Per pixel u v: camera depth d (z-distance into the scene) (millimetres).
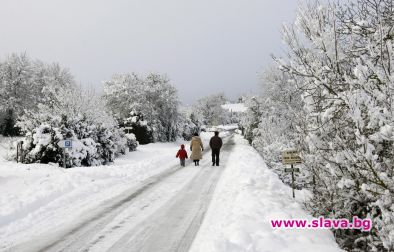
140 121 40188
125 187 10859
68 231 6383
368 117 4566
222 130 96375
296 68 5621
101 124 23234
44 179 11719
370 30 5301
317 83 5254
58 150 18828
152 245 5543
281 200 7621
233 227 5695
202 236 5840
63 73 55875
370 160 4355
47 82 49375
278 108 23203
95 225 6730
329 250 4766
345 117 5133
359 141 4383
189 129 54969
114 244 5641
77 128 20312
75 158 19172
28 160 19312
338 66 5379
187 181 11805
